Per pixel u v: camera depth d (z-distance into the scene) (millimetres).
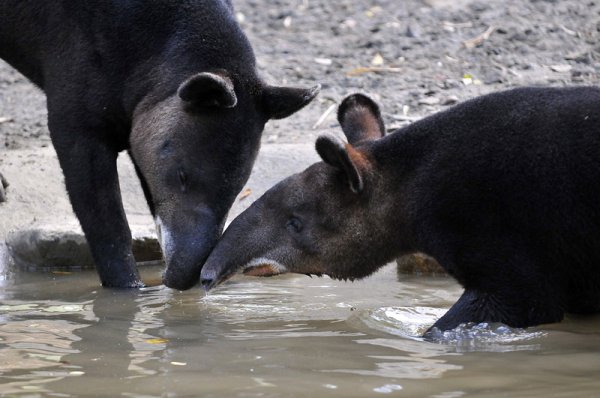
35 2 12930
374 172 10953
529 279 10305
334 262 11109
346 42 21859
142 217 15461
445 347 9773
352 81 19859
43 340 10156
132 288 12945
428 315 11250
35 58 13203
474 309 10359
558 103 10359
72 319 11172
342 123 11930
